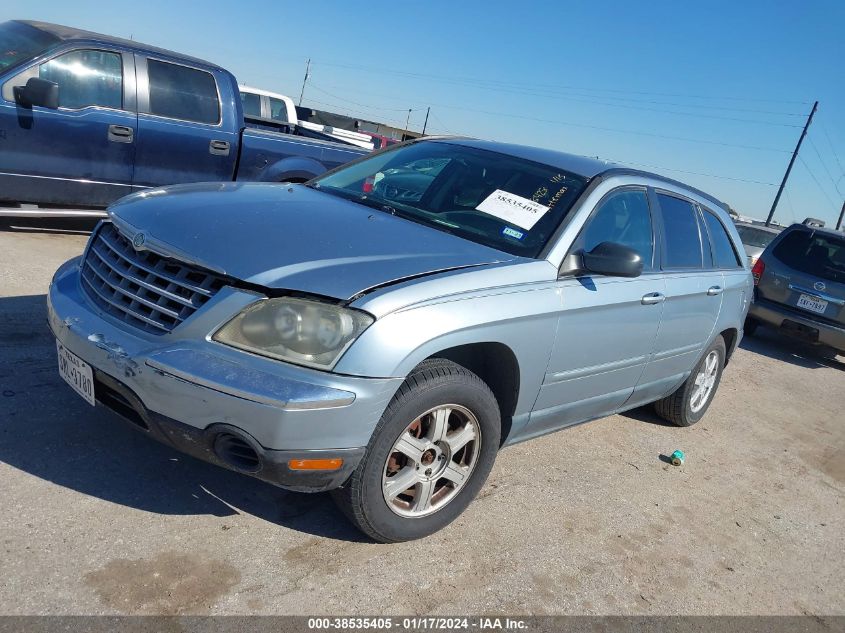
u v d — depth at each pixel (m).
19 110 6.27
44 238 7.02
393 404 2.77
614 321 3.82
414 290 2.79
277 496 3.32
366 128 23.86
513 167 4.05
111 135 6.80
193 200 3.29
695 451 5.21
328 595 2.75
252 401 2.47
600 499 4.06
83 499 2.97
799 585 3.69
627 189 4.16
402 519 3.04
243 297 2.61
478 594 2.96
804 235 9.84
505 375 3.36
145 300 2.78
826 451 5.98
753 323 10.30
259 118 10.49
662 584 3.39
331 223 3.22
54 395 3.73
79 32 6.86
